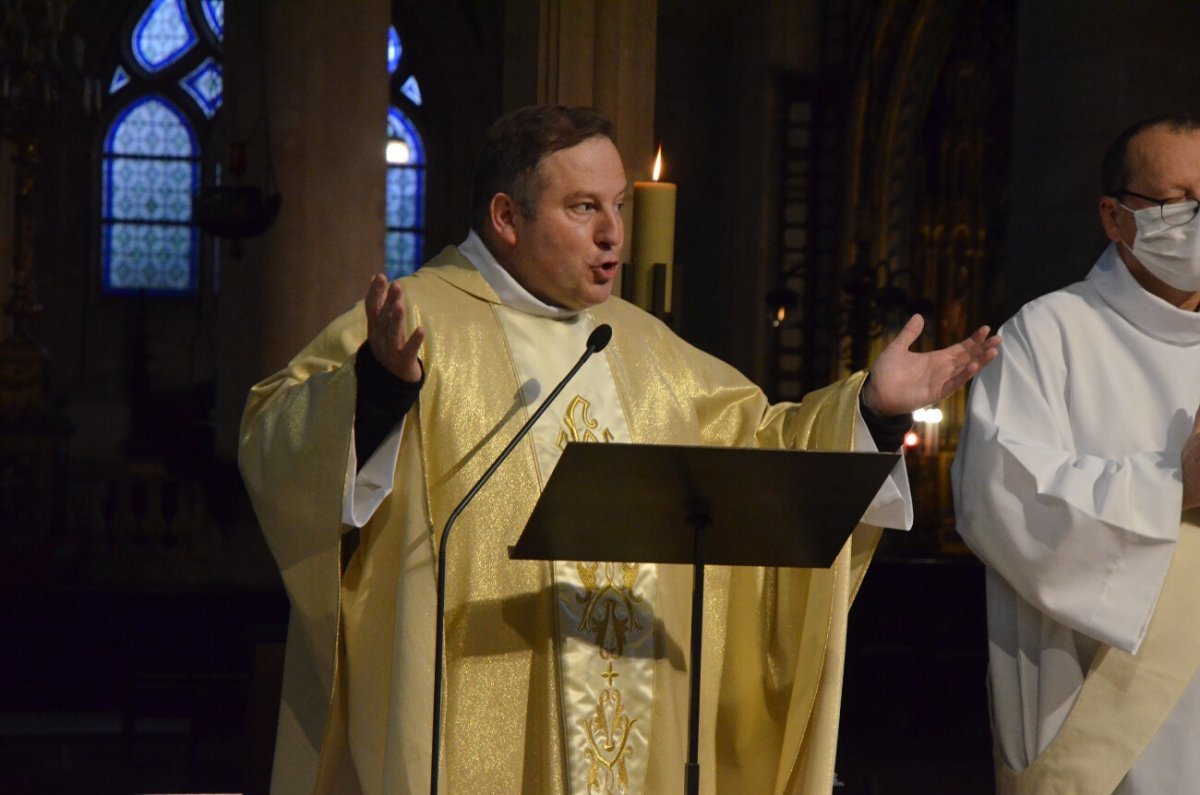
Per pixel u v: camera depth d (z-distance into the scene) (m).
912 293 25.33
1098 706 4.44
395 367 3.61
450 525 3.62
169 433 24.78
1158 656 4.42
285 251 16.05
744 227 23.27
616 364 4.24
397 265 30.83
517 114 4.11
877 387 4.08
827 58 22.97
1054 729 4.48
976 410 4.65
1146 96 13.05
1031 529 4.39
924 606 13.24
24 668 15.30
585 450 3.33
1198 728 4.42
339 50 16.12
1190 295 4.66
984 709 12.55
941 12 23.08
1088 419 4.61
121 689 15.23
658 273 5.00
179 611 15.73
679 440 4.22
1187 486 4.33
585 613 3.94
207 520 18.64
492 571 3.89
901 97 23.58
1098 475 4.37
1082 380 4.64
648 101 12.66
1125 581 4.32
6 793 11.61
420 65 30.59
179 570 18.41
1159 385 4.60
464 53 30.19
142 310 28.23
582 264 4.02
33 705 15.13
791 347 22.89
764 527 3.67
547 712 3.88
